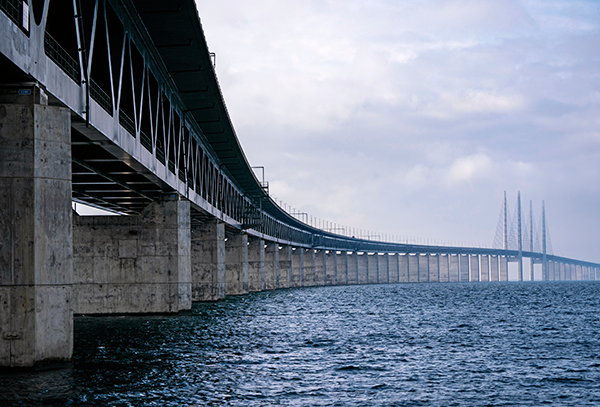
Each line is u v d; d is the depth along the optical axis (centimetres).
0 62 1827
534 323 4916
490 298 9619
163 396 1941
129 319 4625
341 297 9681
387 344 3431
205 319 4753
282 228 13725
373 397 2034
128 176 4281
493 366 2675
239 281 9075
